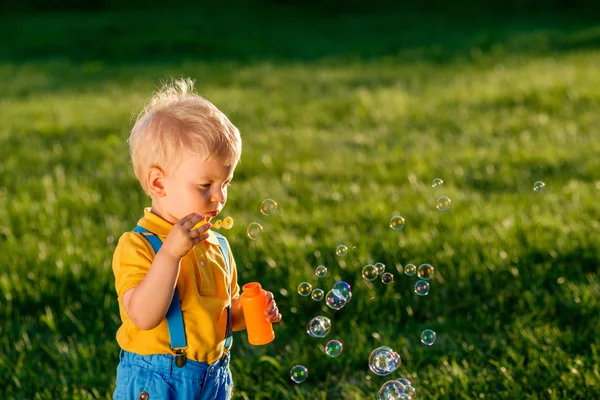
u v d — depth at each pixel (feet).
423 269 11.05
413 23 62.85
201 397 7.29
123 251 7.20
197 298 7.25
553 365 10.49
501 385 10.45
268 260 13.85
